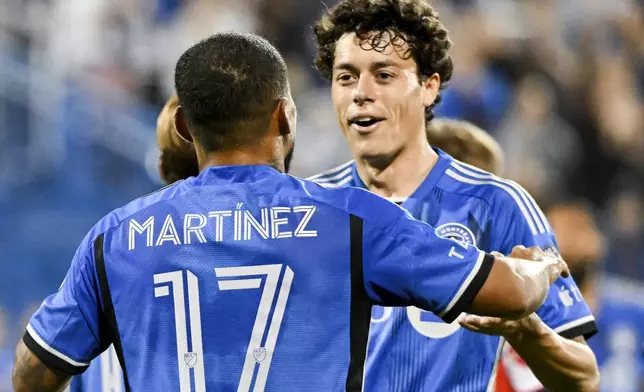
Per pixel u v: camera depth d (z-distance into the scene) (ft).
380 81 38.88
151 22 122.21
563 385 35.63
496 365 38.68
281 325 29.48
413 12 38.65
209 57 30.83
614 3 136.56
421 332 38.60
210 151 31.40
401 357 38.58
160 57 119.14
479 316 30.83
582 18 134.41
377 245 29.63
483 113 119.44
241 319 29.53
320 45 40.73
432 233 29.91
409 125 39.40
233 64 30.71
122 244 30.71
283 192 30.53
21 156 100.37
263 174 30.89
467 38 128.16
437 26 39.09
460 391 38.34
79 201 100.83
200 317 29.66
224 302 29.63
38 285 97.91
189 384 29.48
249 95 30.66
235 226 30.07
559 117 125.39
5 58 101.55
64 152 101.35
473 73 121.70
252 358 29.37
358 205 30.25
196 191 30.83
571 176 123.13
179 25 122.83
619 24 135.54
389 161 39.96
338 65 39.24
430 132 48.16
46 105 101.50
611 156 125.39
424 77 39.68
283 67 31.68
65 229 99.55
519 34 130.11
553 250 38.40
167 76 117.91
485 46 127.65
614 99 128.57
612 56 133.08
